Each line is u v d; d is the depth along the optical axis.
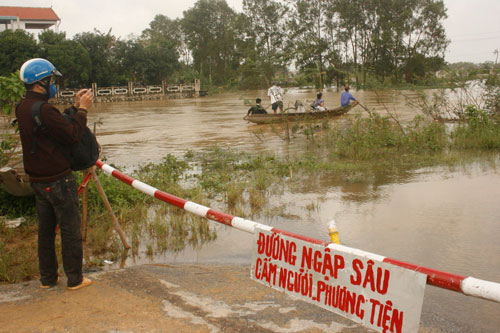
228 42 74.62
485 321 3.77
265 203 7.63
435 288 4.45
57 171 3.89
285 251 3.05
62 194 3.94
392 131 13.30
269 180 9.17
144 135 17.50
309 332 3.46
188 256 5.55
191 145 14.58
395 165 10.01
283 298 4.11
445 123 15.84
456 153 10.97
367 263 2.60
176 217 6.93
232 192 7.95
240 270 4.95
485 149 11.35
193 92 55.09
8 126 8.16
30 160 3.86
